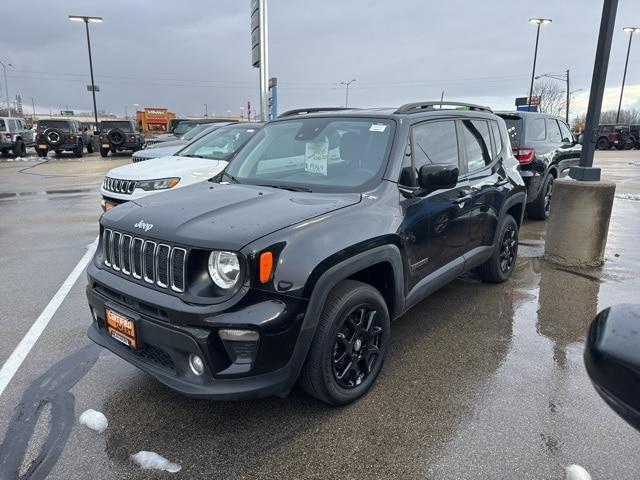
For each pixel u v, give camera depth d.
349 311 2.81
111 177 6.91
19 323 4.20
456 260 4.07
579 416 2.88
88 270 3.12
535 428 2.77
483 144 4.65
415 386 3.20
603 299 4.77
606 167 20.42
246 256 2.39
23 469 2.45
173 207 2.95
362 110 4.01
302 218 2.71
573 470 2.43
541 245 6.93
